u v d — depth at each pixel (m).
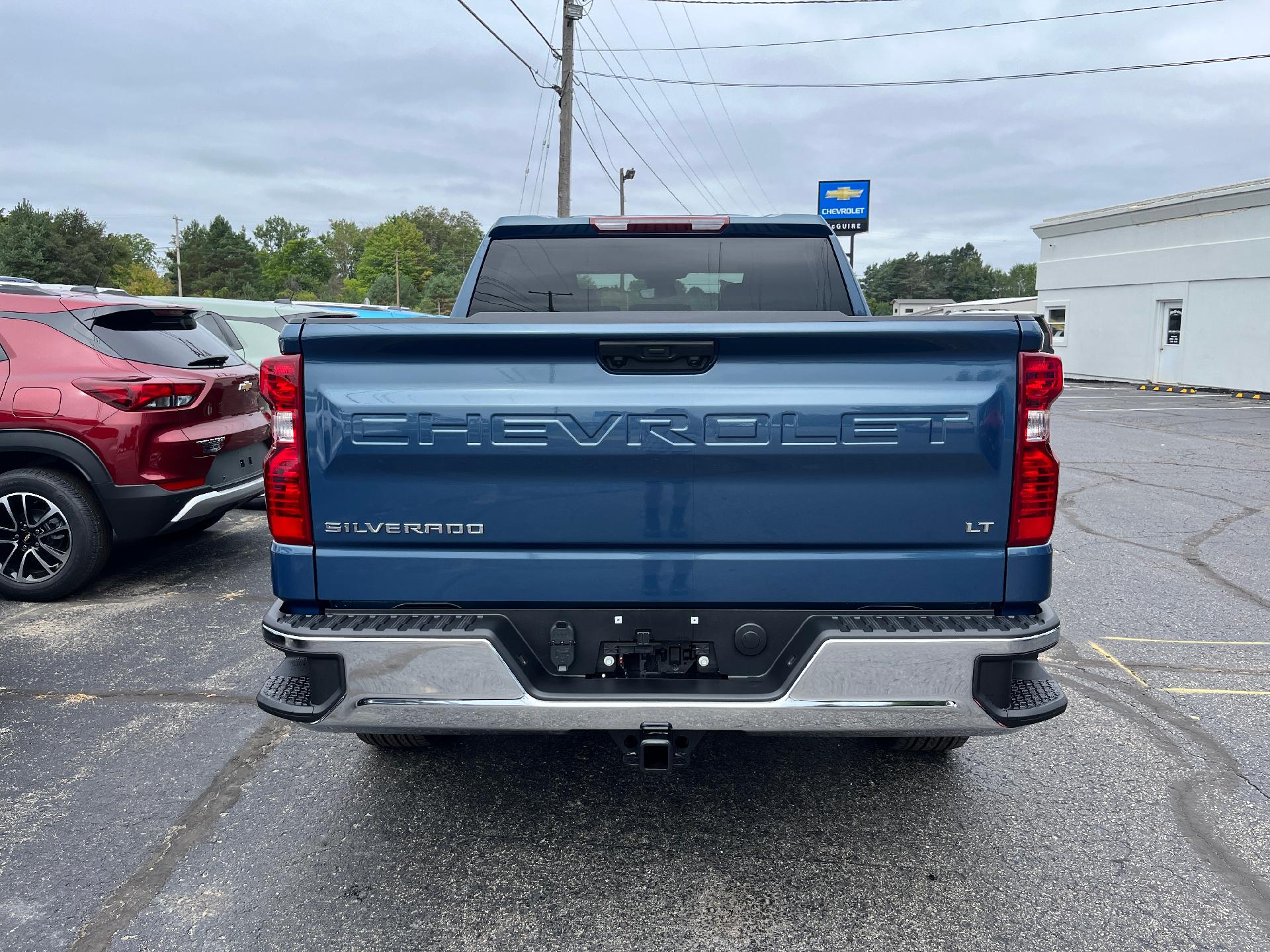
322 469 2.46
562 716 2.42
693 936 2.48
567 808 3.19
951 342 2.36
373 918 2.56
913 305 98.31
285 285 171.38
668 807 3.20
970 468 2.40
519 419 2.41
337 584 2.51
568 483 2.44
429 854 2.89
